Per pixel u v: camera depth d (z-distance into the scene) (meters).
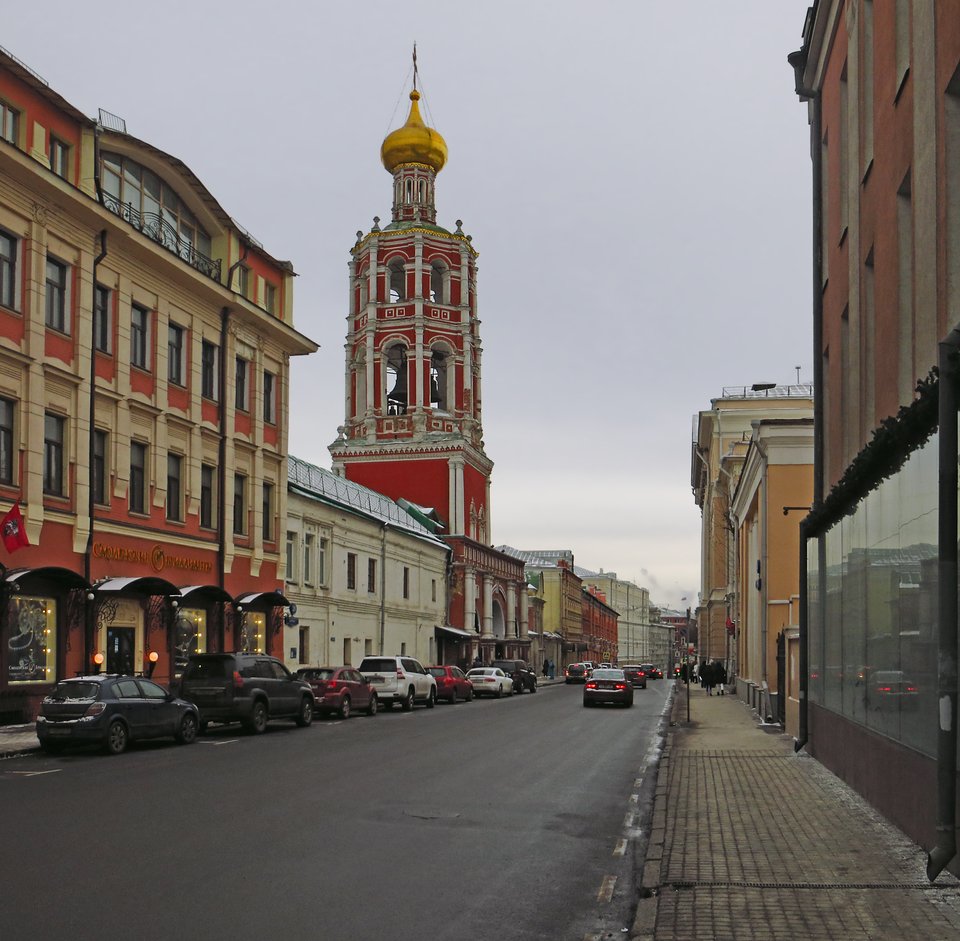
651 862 9.19
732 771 16.08
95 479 28.45
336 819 11.66
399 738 23.31
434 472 70.75
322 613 44.22
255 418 37.09
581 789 14.80
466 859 9.70
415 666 38.16
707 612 79.38
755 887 8.22
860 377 14.62
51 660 26.11
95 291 28.70
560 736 24.25
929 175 10.22
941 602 8.44
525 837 10.92
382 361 72.19
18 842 10.09
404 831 11.02
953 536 8.41
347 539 47.47
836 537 15.23
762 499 31.12
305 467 50.44
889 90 12.47
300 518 41.84
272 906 7.75
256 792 13.77
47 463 26.73
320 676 31.23
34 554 25.75
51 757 18.88
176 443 32.44
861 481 12.64
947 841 8.26
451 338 72.38
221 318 35.12
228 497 35.03
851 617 13.88
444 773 16.30
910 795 10.26
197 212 34.62
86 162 28.42
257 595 34.88
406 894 8.25
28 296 25.91
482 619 73.50
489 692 50.50
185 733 21.70
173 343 32.88
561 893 8.49
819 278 18.33
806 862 9.16
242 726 25.06
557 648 108.19
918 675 9.91
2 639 24.11
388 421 71.69
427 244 72.62
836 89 16.86
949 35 9.41
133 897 7.96
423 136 74.88
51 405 26.72
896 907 7.57
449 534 69.44
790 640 23.06
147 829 10.84
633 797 14.12
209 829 10.88
